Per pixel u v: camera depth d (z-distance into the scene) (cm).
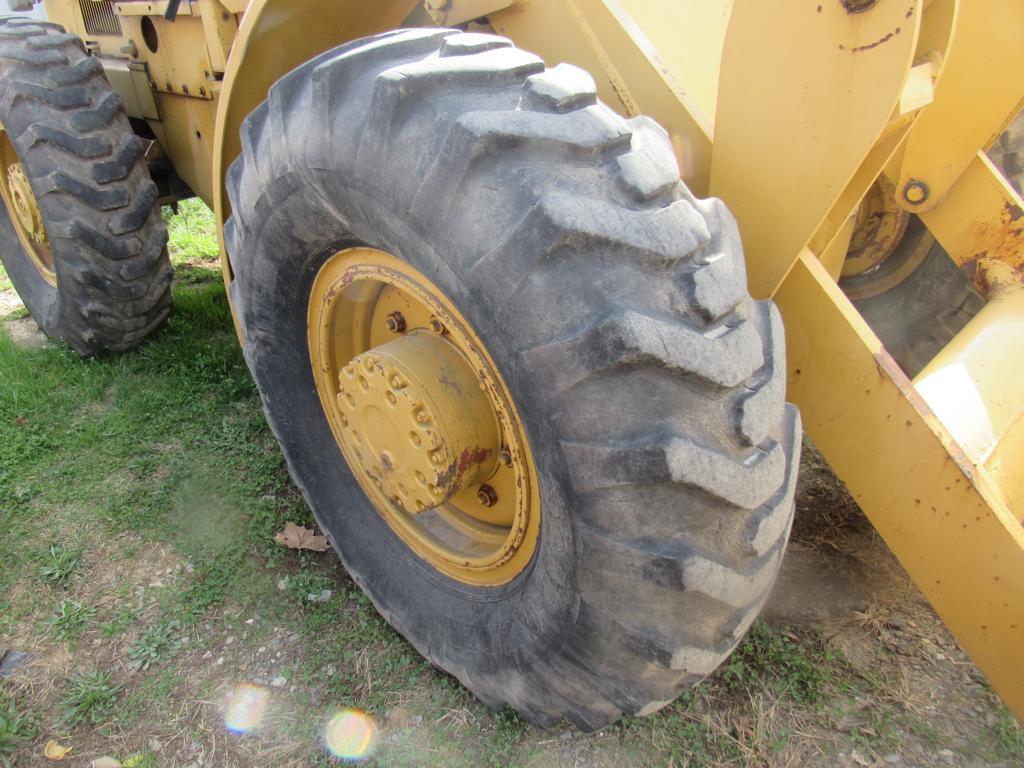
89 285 343
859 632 248
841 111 155
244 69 218
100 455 321
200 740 215
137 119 404
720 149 178
